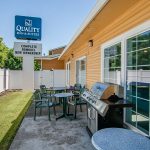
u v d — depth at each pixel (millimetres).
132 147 1952
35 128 5207
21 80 16312
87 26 6188
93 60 8141
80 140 4328
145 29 3986
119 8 4512
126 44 4871
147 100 3986
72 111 7301
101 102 3924
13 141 4297
